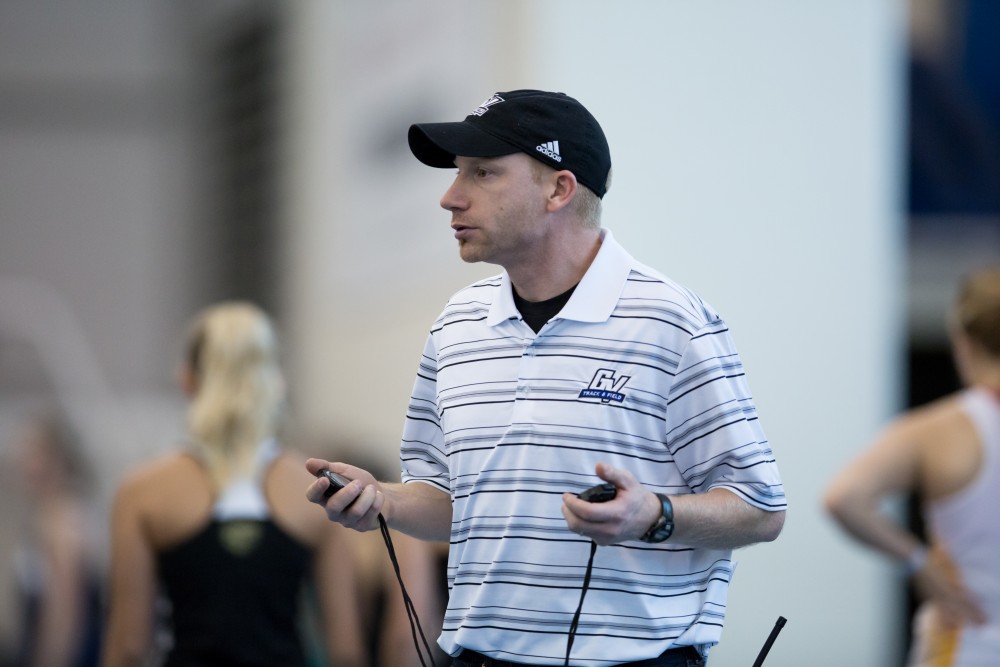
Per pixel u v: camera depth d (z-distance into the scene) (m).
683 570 7.02
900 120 21.78
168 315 34.31
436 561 13.98
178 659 10.81
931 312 23.84
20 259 34.28
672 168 18.75
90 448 27.25
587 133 7.27
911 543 11.84
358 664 11.40
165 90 34.66
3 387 32.59
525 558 6.90
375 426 23.09
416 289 21.25
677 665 6.95
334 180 26.05
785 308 19.45
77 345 33.78
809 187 19.64
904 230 23.59
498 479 7.01
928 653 11.70
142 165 34.84
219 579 10.85
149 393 33.50
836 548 19.56
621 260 7.20
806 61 19.59
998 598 11.31
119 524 10.95
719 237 19.05
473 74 19.47
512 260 7.20
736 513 6.67
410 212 21.78
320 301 26.91
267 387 11.35
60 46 34.59
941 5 23.89
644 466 6.89
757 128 19.36
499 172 7.11
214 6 32.88
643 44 18.55
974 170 23.89
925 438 11.77
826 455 19.58
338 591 11.36
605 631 6.81
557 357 7.00
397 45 22.70
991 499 11.40
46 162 34.59
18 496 24.78
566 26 18.11
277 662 10.92
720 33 19.19
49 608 17.58
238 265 32.12
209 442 11.11
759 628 19.20
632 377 6.89
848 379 19.73
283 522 11.10
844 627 19.50
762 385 19.34
